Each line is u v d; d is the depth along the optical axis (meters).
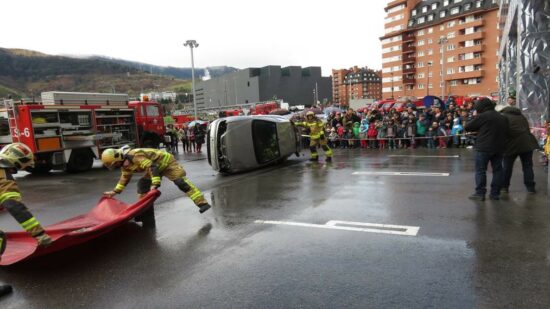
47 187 10.82
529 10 13.19
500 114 6.29
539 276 3.62
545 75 13.08
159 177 5.77
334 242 4.78
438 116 14.40
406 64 95.44
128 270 4.27
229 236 5.26
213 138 10.83
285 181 9.27
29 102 12.68
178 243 5.07
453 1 85.12
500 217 5.41
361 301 3.32
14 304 3.64
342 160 12.67
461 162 10.66
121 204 5.79
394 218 5.65
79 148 13.76
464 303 3.21
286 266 4.13
